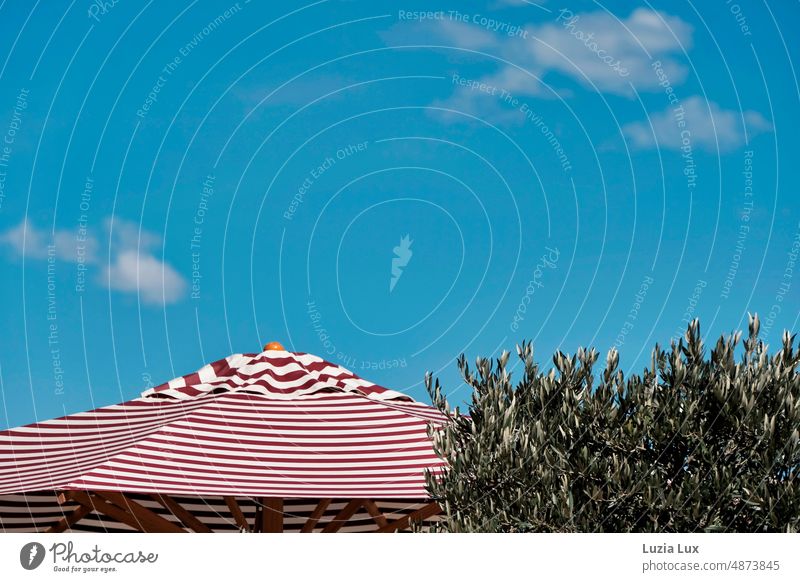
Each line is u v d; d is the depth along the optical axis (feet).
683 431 14.19
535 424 15.20
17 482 20.13
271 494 19.60
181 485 19.40
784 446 13.83
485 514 15.08
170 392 25.13
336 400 24.52
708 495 13.85
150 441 20.79
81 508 24.30
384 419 23.63
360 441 22.47
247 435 21.98
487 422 15.64
